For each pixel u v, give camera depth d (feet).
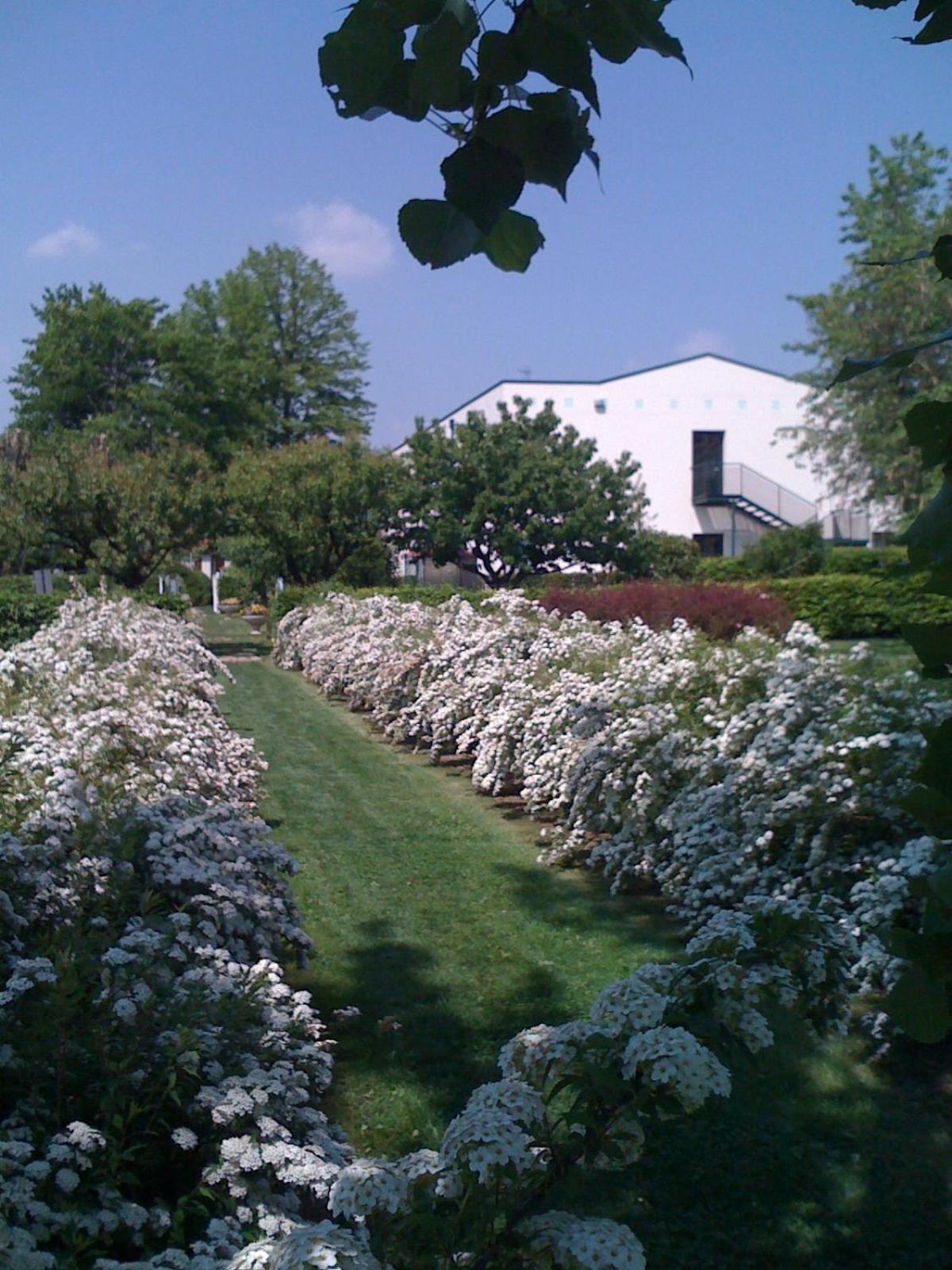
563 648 31.24
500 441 86.53
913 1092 13.16
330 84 4.69
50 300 147.33
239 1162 9.02
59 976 9.54
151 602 71.31
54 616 59.93
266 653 75.20
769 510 107.96
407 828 26.50
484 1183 6.59
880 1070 13.65
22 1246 7.16
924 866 14.02
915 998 4.65
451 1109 12.94
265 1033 11.20
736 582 79.15
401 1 4.37
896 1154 11.87
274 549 84.17
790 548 86.79
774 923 8.04
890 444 79.46
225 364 150.61
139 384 146.20
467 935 18.83
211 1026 10.57
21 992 9.55
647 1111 6.81
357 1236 7.31
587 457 87.92
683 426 109.29
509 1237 6.70
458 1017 15.48
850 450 87.35
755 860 17.76
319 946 18.30
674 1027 7.32
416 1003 15.96
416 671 38.24
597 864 22.75
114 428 137.90
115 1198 8.34
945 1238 10.53
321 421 166.30
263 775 31.58
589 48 4.47
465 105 4.67
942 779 4.69
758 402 109.81
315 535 82.38
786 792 17.74
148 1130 9.37
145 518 72.02
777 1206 11.03
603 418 108.58
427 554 89.56
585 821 22.74
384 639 44.37
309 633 59.57
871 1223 10.75
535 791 25.05
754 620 51.78
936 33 4.81
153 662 30.40
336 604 60.90
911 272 76.64
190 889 13.48
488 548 86.94
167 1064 9.73
